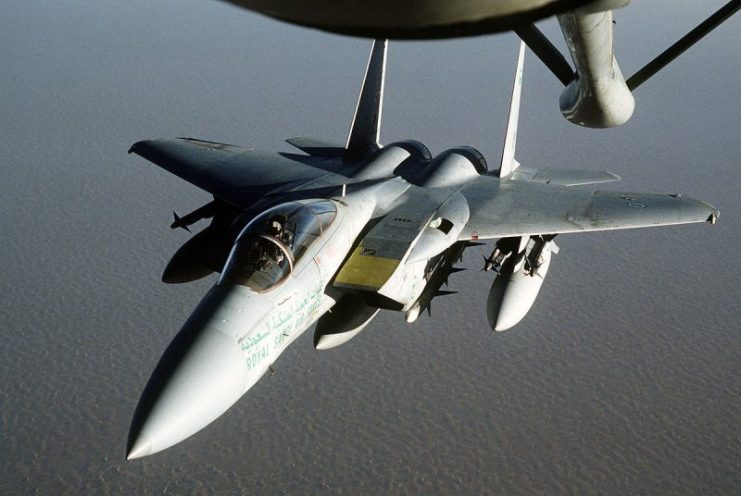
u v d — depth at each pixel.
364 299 14.90
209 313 12.03
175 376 11.30
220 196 17.55
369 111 19.23
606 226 16.31
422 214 15.48
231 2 3.23
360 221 14.97
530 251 18.58
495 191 17.77
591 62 7.04
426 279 16.03
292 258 12.82
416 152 19.08
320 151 20.30
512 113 19.11
